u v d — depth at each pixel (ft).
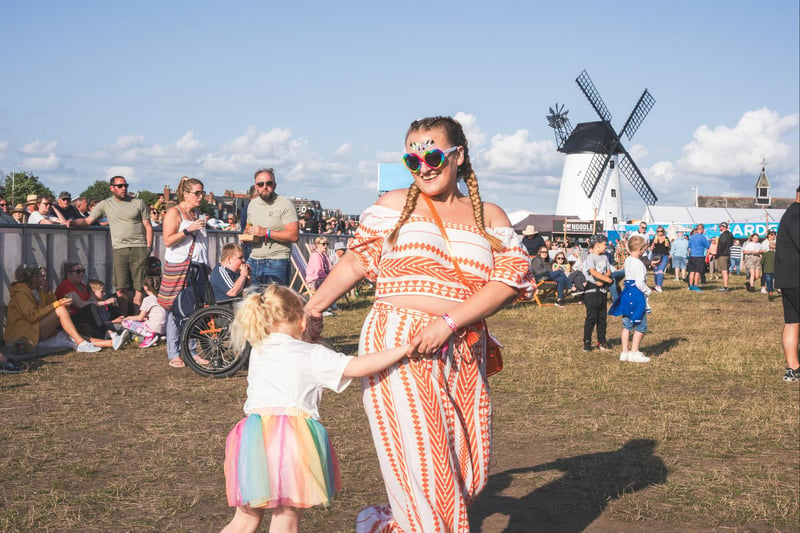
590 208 212.84
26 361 30.14
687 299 69.26
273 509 10.55
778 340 41.60
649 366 32.60
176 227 28.99
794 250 29.07
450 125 9.96
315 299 10.77
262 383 10.50
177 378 27.30
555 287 64.13
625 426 21.72
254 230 30.76
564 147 219.61
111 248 40.60
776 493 16.10
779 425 22.12
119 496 15.03
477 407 10.04
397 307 9.82
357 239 10.33
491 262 9.89
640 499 15.65
